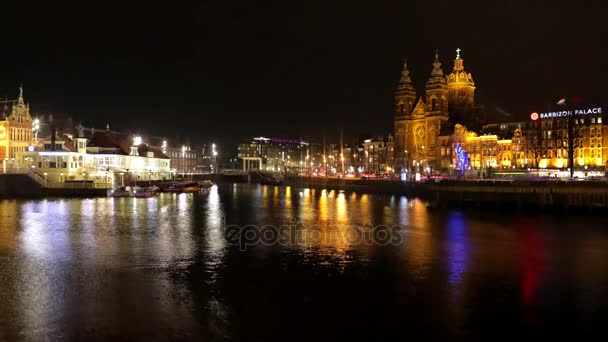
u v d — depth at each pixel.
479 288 32.75
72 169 121.31
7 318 26.47
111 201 98.69
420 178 149.88
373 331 25.16
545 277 35.62
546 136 151.88
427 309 28.48
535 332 25.23
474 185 90.56
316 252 44.78
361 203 103.12
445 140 181.50
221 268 38.06
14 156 128.50
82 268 37.50
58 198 103.00
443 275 36.16
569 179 100.38
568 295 31.22
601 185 78.81
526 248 47.12
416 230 59.62
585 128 144.00
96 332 24.66
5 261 39.72
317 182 184.62
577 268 38.47
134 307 28.31
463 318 27.09
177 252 44.19
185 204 96.44
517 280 34.81
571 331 25.41
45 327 25.25
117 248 45.78
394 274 36.41
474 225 64.44
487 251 45.53
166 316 26.91
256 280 34.44
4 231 55.19
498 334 24.95
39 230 56.28
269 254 43.72
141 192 113.94
